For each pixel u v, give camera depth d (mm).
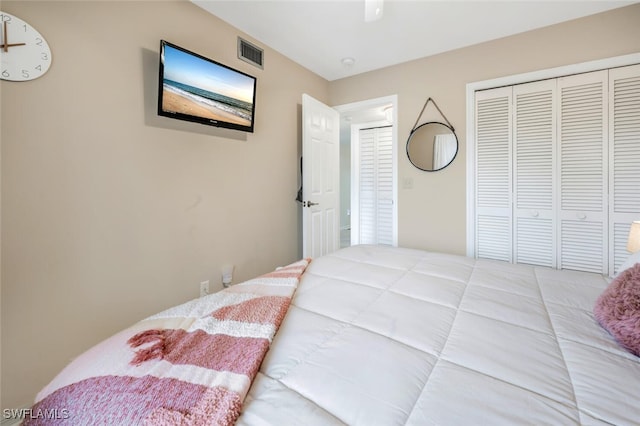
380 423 535
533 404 569
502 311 966
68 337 1436
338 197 3258
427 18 2090
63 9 1369
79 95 1435
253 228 2441
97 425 536
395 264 1552
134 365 663
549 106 2238
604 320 820
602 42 2041
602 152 2082
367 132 4590
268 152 2557
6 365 1263
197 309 957
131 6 1619
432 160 2705
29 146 1291
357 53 2629
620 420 529
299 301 1080
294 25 2182
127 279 1654
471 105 2516
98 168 1517
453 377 652
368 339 807
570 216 2205
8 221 1249
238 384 611
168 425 509
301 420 540
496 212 2475
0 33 1202
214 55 2059
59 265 1397
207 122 1952
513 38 2324
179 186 1896
